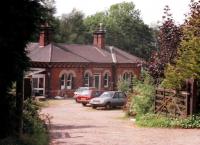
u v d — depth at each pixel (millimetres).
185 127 21141
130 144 15391
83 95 44250
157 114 24328
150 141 16219
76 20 98312
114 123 24922
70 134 18438
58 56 58156
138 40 98812
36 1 11523
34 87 54844
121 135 18188
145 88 26922
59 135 17812
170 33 27375
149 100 26031
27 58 11859
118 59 64625
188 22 23766
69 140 16266
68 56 59219
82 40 95938
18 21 11094
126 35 99000
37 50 59000
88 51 63812
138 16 103250
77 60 59156
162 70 27281
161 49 27578
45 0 11930
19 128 12883
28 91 16609
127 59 66000
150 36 99250
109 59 63906
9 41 10938
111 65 63125
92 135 18125
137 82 30438
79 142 15750
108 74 62844
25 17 11219
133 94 28984
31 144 12562
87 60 60406
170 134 18500
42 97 51812
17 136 12461
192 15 23719
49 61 56062
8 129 12234
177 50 25688
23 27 11234
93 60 61406
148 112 25625
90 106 43781
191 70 22188
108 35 98812
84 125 23594
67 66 57844
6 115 12016
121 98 41625
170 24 27500
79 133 18922
